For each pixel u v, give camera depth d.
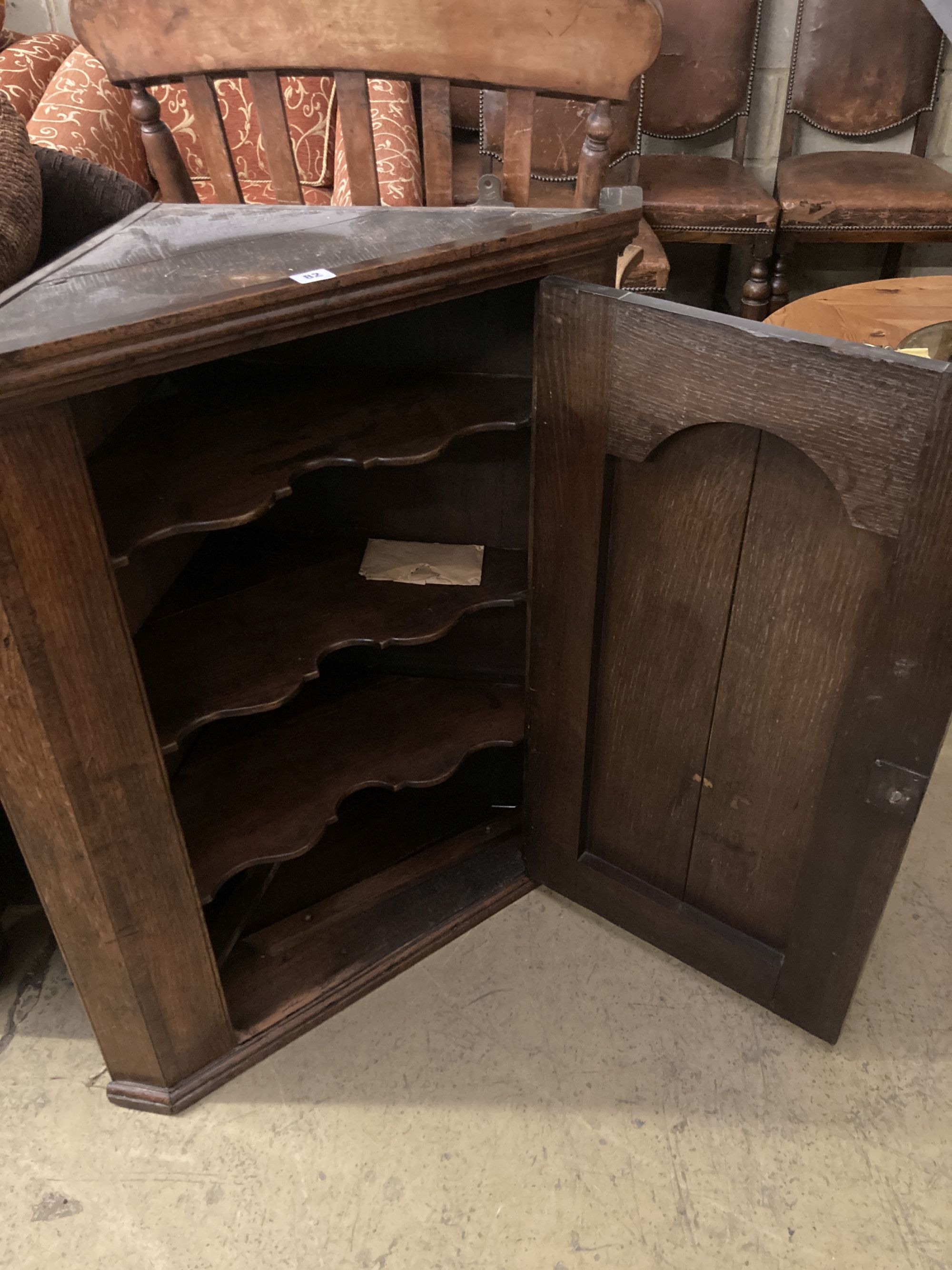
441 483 1.56
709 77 3.08
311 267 0.98
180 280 0.97
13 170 1.19
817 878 1.28
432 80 1.41
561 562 1.29
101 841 1.11
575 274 1.16
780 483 1.06
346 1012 1.50
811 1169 1.29
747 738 1.26
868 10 3.00
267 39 1.39
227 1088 1.41
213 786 1.52
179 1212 1.27
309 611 1.45
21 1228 1.25
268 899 1.68
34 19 3.07
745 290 3.04
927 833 1.77
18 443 0.86
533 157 3.06
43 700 0.98
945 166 3.39
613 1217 1.25
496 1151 1.32
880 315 1.99
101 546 0.96
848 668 1.11
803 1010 1.42
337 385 1.38
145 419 1.30
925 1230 1.22
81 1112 1.38
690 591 1.21
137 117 1.53
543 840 1.61
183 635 1.40
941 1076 1.39
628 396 1.11
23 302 0.92
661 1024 1.48
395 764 1.56
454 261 1.02
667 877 1.49
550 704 1.44
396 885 1.66
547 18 1.33
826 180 2.98
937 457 0.92
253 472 1.17
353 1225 1.25
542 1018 1.49
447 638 1.76
